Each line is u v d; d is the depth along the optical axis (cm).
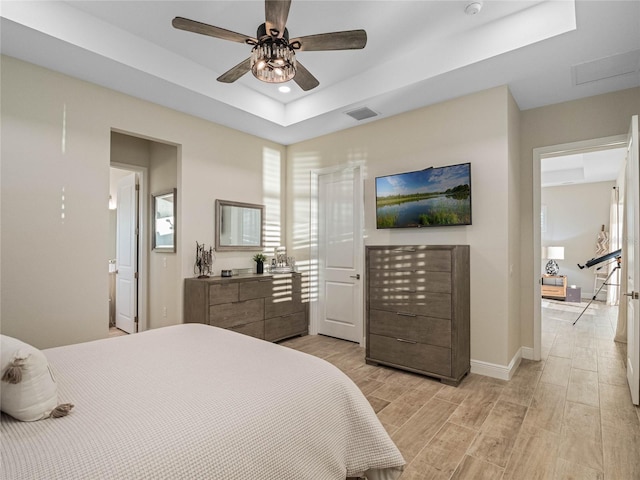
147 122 357
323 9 258
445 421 244
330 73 357
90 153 316
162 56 311
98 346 194
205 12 265
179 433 106
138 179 463
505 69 293
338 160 452
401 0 249
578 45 258
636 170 269
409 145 384
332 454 138
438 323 314
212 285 363
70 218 304
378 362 354
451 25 280
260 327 412
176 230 396
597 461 198
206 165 411
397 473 157
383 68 340
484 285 332
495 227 326
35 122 286
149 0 250
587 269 805
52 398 118
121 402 125
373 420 155
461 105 347
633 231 281
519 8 259
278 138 484
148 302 451
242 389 138
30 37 248
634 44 256
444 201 350
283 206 511
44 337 289
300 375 155
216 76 355
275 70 223
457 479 184
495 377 323
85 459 92
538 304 371
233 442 110
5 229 271
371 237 419
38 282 287
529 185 377
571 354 394
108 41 277
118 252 503
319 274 485
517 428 234
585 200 810
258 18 272
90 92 317
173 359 173
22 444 98
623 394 287
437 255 316
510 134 329
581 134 348
